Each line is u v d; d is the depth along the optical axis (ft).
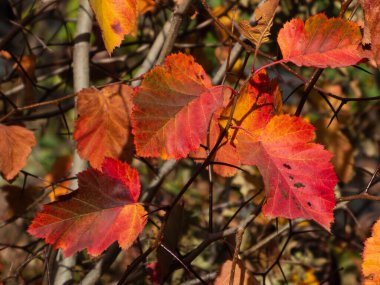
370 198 1.97
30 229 1.80
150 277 2.27
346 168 2.45
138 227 1.83
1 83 3.19
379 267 1.82
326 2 3.28
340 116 3.07
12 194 2.82
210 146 1.94
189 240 3.40
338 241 3.37
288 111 3.29
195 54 3.29
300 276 3.29
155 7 3.18
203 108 1.77
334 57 1.79
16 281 2.90
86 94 2.17
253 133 1.79
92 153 2.15
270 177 1.72
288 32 1.81
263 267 3.24
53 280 2.37
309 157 1.73
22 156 2.32
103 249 1.81
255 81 1.83
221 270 1.97
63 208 1.82
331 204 1.69
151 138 1.75
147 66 2.67
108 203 1.83
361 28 1.80
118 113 2.17
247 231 3.30
